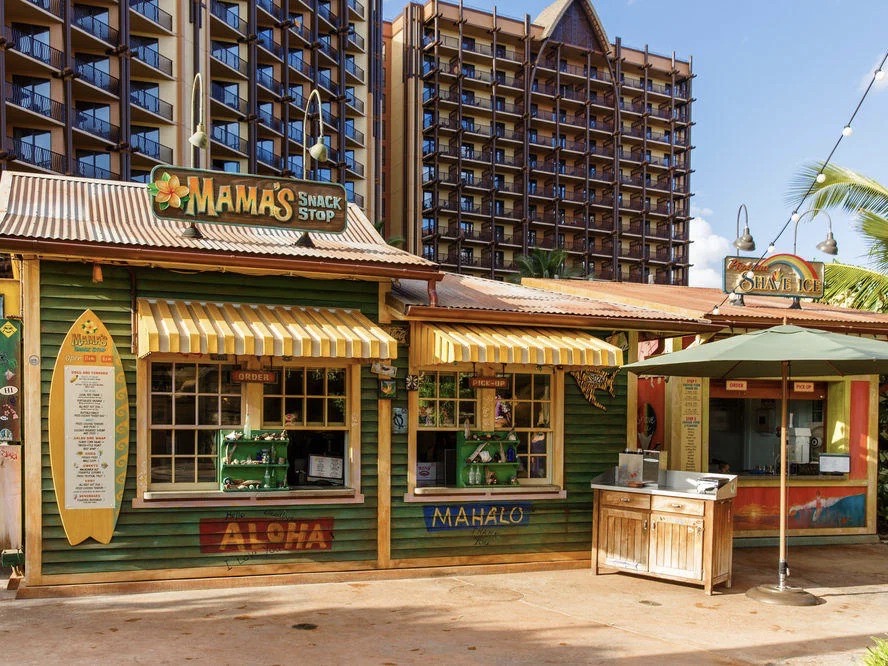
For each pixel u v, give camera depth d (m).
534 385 10.05
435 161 72.62
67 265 7.82
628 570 9.21
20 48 39.12
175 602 7.58
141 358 8.02
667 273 85.75
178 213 8.21
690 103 87.69
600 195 82.69
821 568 10.34
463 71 73.94
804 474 12.46
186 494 8.07
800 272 12.23
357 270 8.49
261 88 53.16
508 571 9.53
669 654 6.48
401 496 9.12
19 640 6.24
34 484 7.62
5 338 8.26
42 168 39.47
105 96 42.75
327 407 8.97
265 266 8.08
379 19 65.50
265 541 8.45
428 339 8.85
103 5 42.88
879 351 7.83
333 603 7.75
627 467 9.47
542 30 79.44
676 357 8.66
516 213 76.94
